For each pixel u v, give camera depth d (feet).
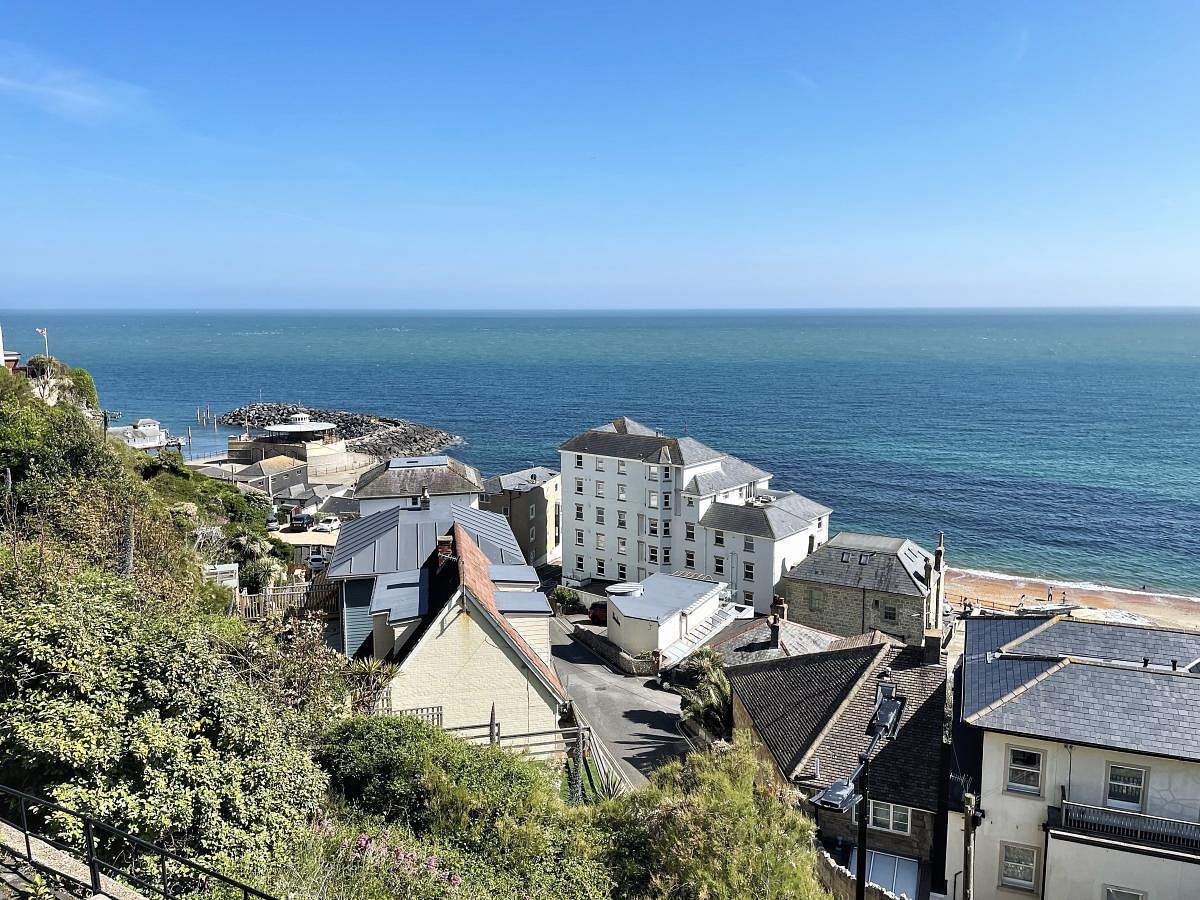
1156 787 79.36
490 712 80.43
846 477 437.99
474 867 51.16
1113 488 405.80
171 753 43.70
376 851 48.75
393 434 552.00
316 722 64.39
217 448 538.06
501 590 99.50
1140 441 515.91
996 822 85.92
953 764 96.17
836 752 101.30
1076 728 82.23
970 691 91.97
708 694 135.13
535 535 303.07
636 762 140.87
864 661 114.83
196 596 105.81
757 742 113.29
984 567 305.53
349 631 100.68
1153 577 292.81
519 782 61.00
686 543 250.16
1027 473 439.22
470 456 522.47
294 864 44.68
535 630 93.81
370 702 74.23
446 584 87.30
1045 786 83.56
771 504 244.42
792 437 548.72
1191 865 75.72
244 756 48.06
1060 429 560.20
